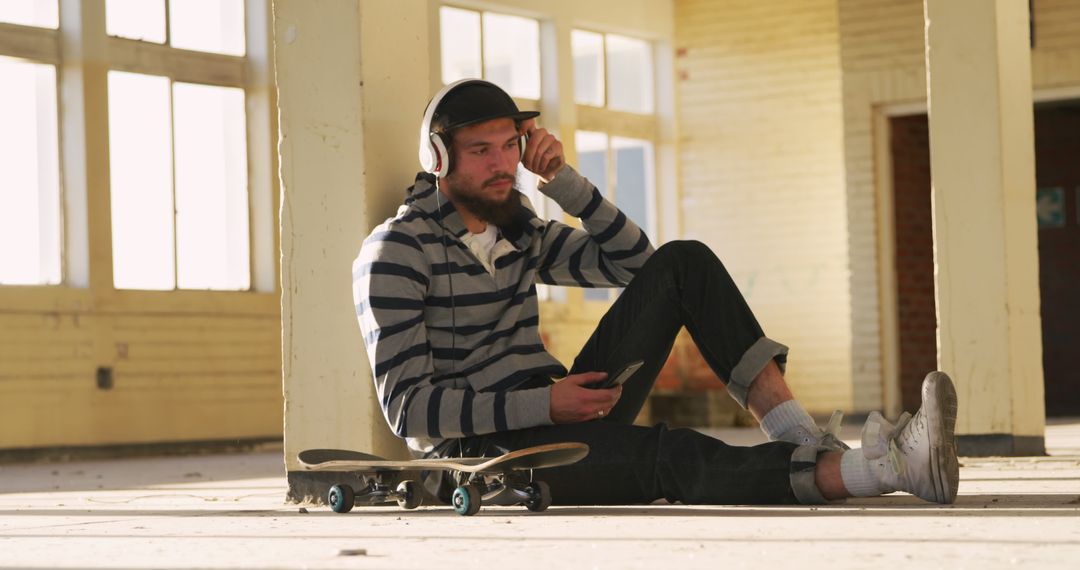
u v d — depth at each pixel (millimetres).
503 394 4094
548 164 4555
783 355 4219
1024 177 8555
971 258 8336
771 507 3980
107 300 13453
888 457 3799
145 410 13734
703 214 18453
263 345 14766
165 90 14031
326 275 5141
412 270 4211
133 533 3867
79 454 13227
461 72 16031
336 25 5129
